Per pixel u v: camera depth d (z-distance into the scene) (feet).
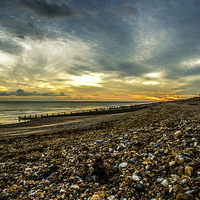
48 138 50.49
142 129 36.04
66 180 17.75
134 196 11.92
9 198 15.33
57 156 27.73
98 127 60.64
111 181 15.42
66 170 20.45
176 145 19.60
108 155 22.62
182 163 14.03
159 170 14.58
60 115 171.12
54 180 18.24
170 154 17.44
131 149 22.57
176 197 10.09
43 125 99.81
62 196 14.30
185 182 11.30
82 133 52.39
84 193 14.34
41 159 27.20
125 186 13.41
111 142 30.32
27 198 14.83
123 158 19.94
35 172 21.40
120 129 46.42
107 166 18.26
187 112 56.13
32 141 48.19
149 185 12.91
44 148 35.78
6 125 107.65
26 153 33.12
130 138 30.04
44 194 15.21
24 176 20.61
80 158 23.22
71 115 173.88
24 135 64.64
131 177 14.65
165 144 21.33
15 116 190.90
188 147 17.92
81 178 17.53
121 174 16.25
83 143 34.37
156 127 35.06
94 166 18.78
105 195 12.80
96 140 35.35
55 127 82.79
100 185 15.26
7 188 17.61
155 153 18.94
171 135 24.79
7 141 51.42
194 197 9.48
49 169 21.76
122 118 85.35
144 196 11.75
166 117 52.80
